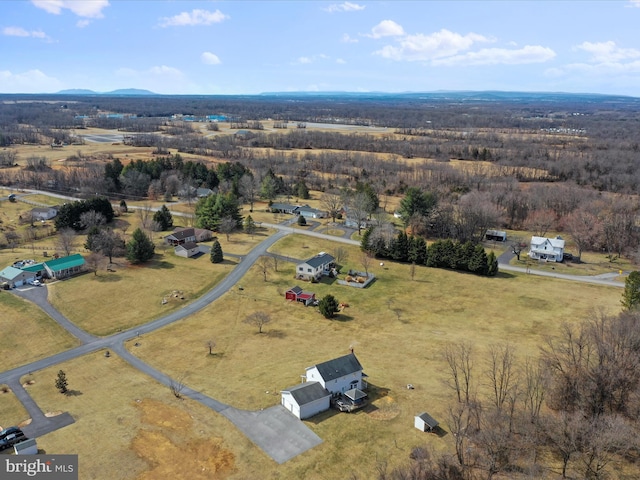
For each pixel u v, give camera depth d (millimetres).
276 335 78312
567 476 46250
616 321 62562
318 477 46500
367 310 88750
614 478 45969
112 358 70438
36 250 115250
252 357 70812
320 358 70500
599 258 121625
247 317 85062
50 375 65562
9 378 64688
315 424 54781
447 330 80562
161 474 46656
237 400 59188
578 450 47688
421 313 87562
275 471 47219
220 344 74938
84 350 72812
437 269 111812
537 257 120688
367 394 61031
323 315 85562
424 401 59312
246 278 102375
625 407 53562
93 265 103000
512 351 72062
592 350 64750
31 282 95750
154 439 51656
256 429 53562
